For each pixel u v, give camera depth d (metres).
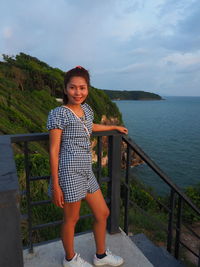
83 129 1.63
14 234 0.93
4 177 0.97
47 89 46.62
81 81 1.60
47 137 1.86
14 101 30.50
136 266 1.95
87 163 1.66
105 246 2.13
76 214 1.72
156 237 4.70
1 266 0.95
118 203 2.33
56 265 1.92
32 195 4.04
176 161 34.25
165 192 23.12
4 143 1.50
